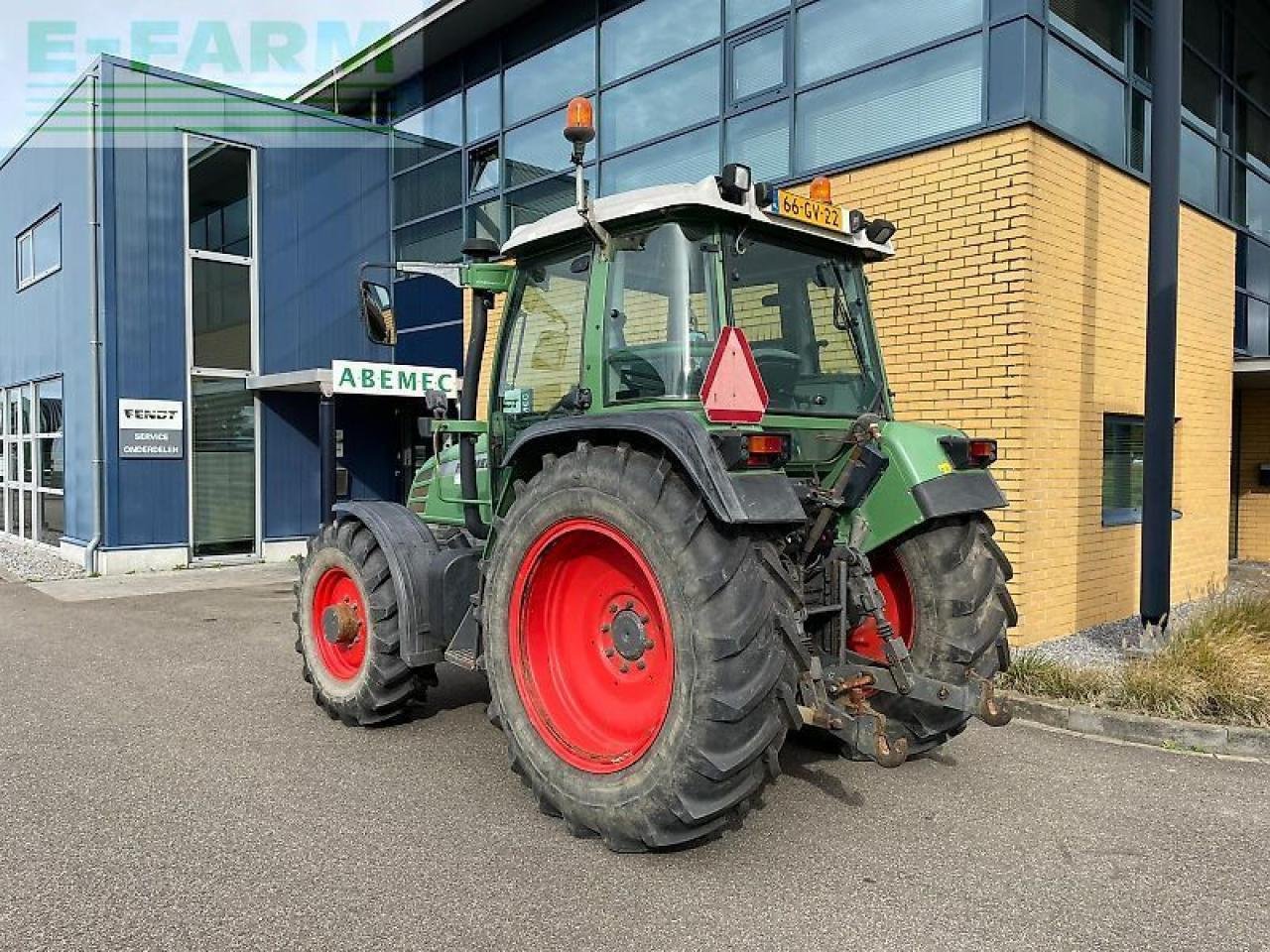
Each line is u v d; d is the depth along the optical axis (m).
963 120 6.82
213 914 2.96
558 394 4.20
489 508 4.66
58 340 12.85
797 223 3.92
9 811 3.82
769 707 3.26
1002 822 3.75
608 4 10.29
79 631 7.91
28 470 14.34
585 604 3.87
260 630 7.95
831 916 2.96
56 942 2.79
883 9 7.39
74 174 12.05
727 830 3.62
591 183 10.50
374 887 3.15
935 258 6.90
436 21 11.72
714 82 8.94
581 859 3.38
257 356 13.01
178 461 12.18
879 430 4.07
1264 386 10.87
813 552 4.04
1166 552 6.04
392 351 14.35
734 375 3.37
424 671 4.89
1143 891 3.16
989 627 4.18
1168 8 5.90
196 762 4.45
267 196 13.08
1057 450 6.76
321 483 12.19
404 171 14.04
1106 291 7.28
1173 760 4.56
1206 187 9.16
